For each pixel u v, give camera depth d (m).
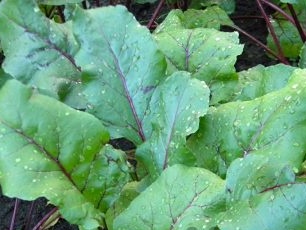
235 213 0.33
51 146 0.37
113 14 0.43
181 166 0.37
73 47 0.45
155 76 0.43
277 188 0.33
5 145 0.36
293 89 0.38
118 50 0.43
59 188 0.36
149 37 0.43
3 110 0.36
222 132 0.41
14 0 0.44
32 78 0.44
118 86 0.43
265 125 0.38
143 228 0.36
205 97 0.40
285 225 0.32
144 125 0.43
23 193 0.35
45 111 0.37
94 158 0.39
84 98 0.44
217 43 0.48
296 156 0.36
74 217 0.36
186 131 0.39
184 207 0.35
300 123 0.37
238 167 0.35
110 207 0.41
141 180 0.43
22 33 0.44
